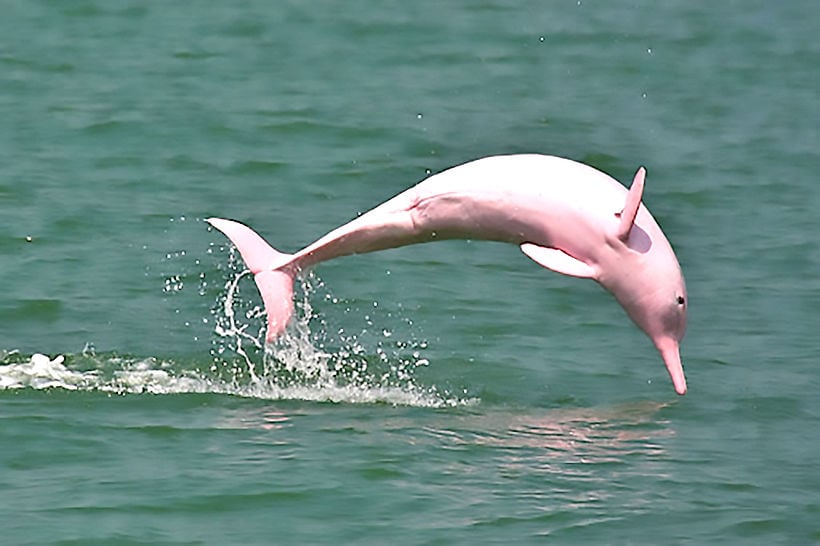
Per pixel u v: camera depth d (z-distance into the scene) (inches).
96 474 1806.1
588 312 2603.3
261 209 3132.4
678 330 1956.2
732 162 3614.7
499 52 4697.3
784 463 1927.9
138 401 2085.4
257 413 2052.2
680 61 4687.5
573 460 1911.9
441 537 1656.0
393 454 1894.7
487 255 2893.7
